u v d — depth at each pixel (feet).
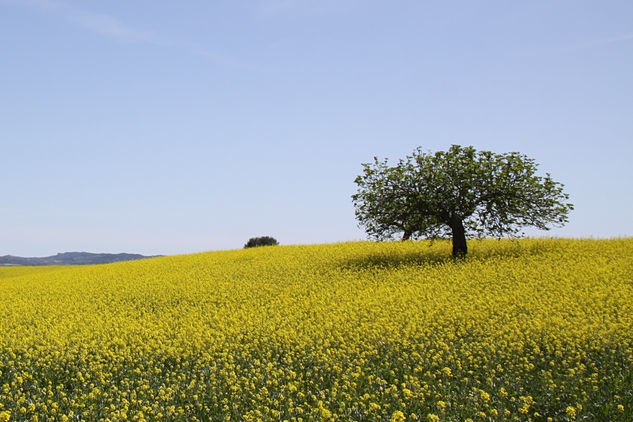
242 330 65.57
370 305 73.20
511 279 81.56
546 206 109.70
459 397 39.40
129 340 63.67
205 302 87.04
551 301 66.03
